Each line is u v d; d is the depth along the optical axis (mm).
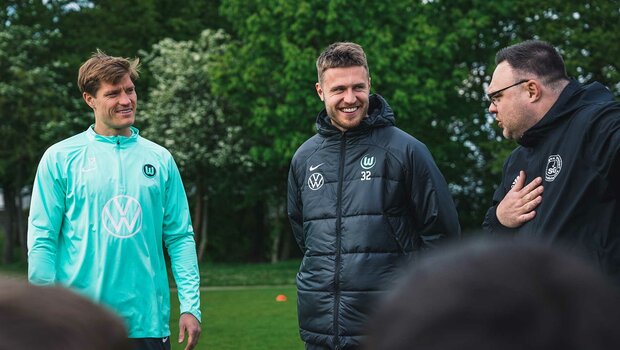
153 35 30688
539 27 26781
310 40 25016
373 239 3861
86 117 27906
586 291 504
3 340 483
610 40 25328
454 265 519
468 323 493
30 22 29500
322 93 4055
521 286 500
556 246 559
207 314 11906
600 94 3141
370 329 531
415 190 3875
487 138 28266
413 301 510
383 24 25078
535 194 3121
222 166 27438
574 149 3000
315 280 3971
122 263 3842
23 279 565
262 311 12289
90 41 29359
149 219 3930
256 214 32812
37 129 26828
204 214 30422
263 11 24891
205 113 26062
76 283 3842
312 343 4008
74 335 500
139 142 4039
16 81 26062
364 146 3953
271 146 27266
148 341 3877
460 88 27203
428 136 27328
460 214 29766
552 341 489
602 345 493
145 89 30469
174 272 4098
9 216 31734
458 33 25031
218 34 27359
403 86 24094
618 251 2924
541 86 3207
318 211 3998
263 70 25125
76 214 3869
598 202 2947
